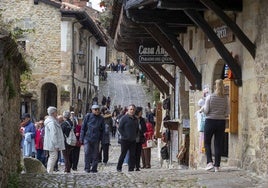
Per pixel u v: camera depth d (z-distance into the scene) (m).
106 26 21.31
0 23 10.16
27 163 14.12
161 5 11.68
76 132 19.52
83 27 39.22
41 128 18.53
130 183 10.89
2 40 8.48
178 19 14.47
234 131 12.35
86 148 15.30
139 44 18.42
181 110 18.41
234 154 12.57
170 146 19.44
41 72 35.19
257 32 11.13
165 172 12.41
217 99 11.79
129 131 14.83
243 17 12.02
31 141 18.30
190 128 16.08
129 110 14.92
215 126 11.78
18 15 35.12
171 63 17.80
